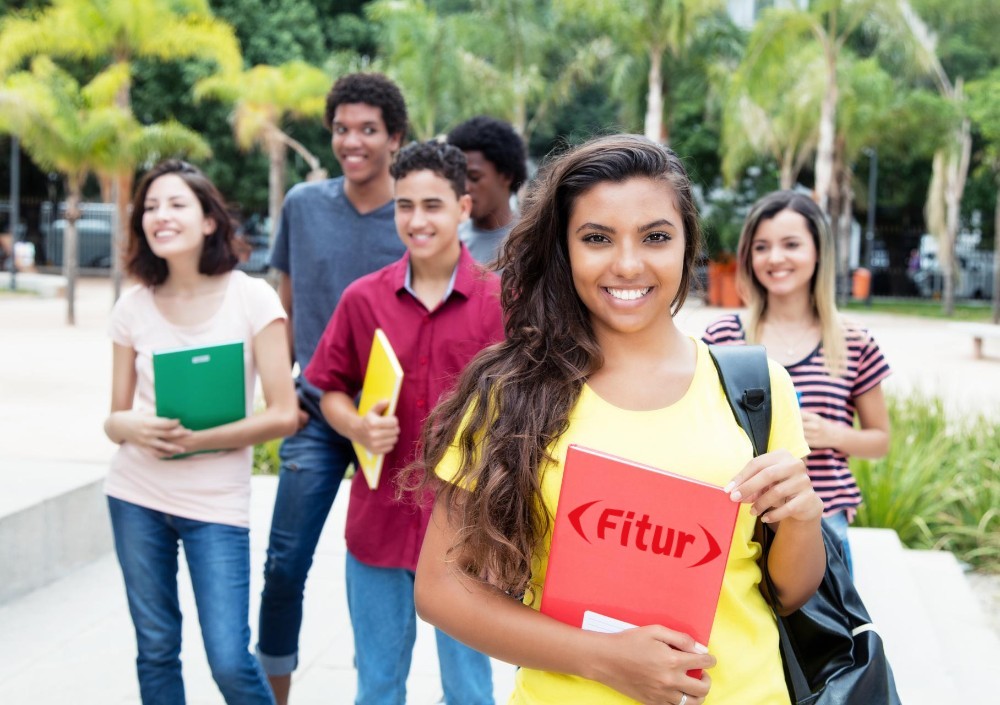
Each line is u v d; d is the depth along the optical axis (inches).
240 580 103.7
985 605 192.4
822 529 68.6
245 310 109.6
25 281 944.3
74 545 175.2
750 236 122.8
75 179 676.1
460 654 102.5
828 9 765.3
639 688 53.4
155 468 104.0
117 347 110.4
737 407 61.1
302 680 139.4
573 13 900.0
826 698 62.0
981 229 1166.3
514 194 149.3
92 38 750.5
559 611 56.2
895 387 354.3
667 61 929.5
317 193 133.6
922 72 901.8
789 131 881.5
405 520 103.0
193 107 1042.1
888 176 1150.3
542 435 58.0
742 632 59.8
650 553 54.6
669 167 59.8
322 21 1118.4
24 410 344.5
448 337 105.7
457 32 934.4
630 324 59.1
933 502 232.8
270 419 107.7
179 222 105.3
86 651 143.3
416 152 105.8
